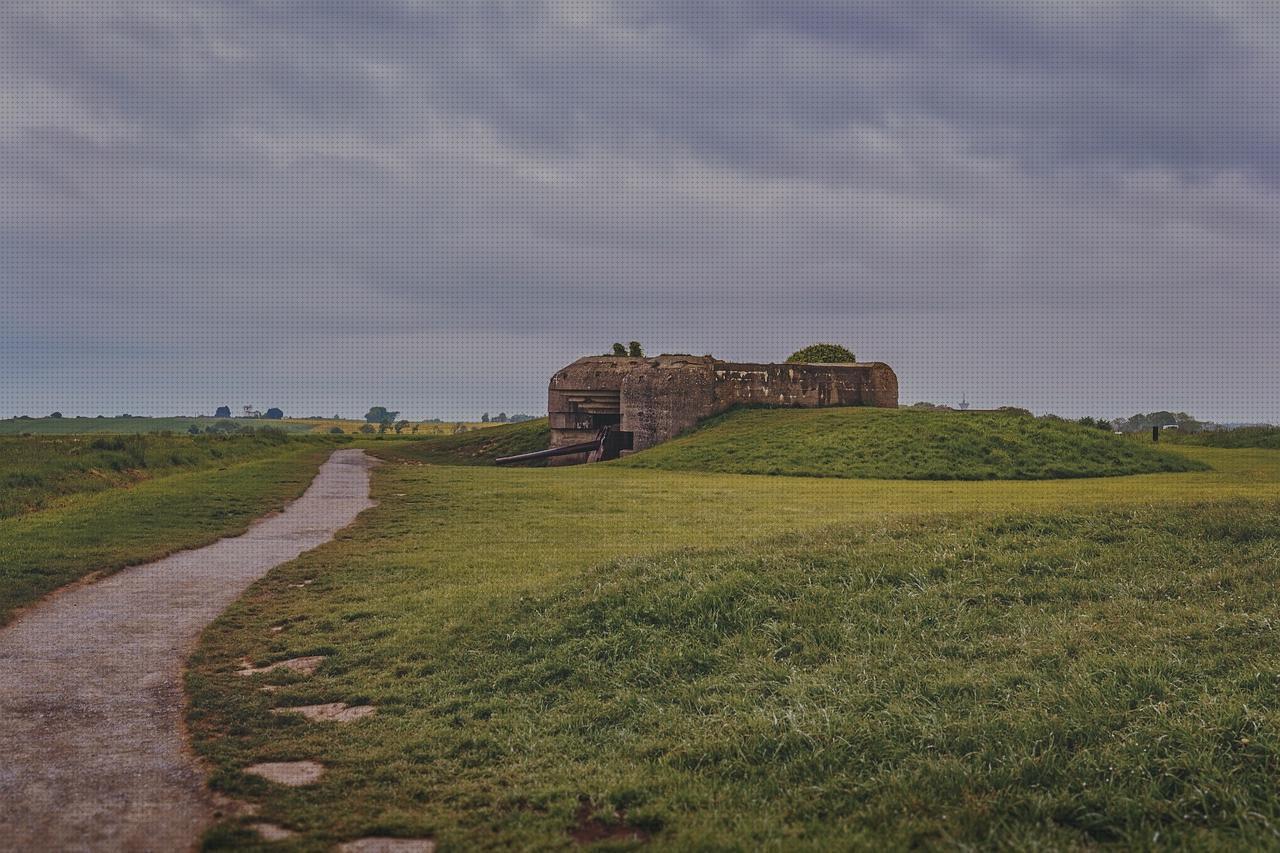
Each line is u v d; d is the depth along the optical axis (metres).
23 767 6.98
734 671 8.94
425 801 6.56
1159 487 26.08
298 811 6.30
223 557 16.27
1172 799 6.13
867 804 6.27
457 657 9.79
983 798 6.19
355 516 22.25
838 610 10.13
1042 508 13.95
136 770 6.97
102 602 12.57
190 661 9.88
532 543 17.45
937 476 33.31
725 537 17.72
